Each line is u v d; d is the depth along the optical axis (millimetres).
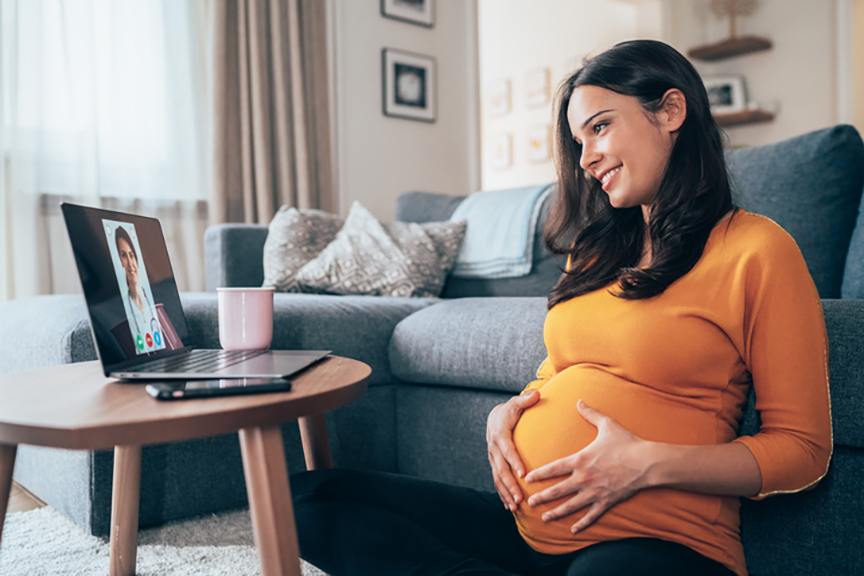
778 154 1504
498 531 916
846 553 938
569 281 991
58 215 2830
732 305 814
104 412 583
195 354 939
